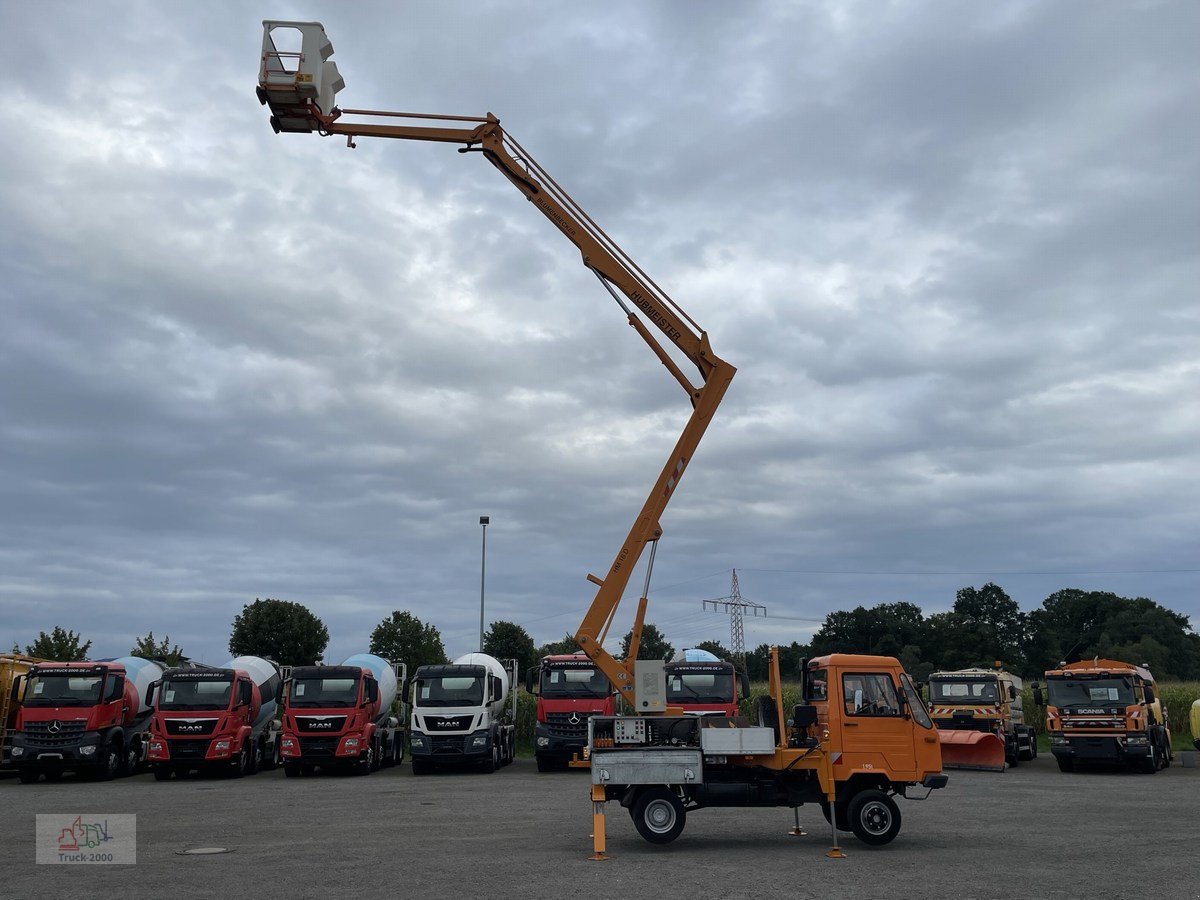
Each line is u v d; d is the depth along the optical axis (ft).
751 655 248.52
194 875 37.50
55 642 148.66
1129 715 85.15
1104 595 343.26
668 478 53.72
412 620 195.72
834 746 44.91
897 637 273.95
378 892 33.96
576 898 32.73
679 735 46.78
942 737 90.38
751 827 51.70
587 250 56.49
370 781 81.71
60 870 38.86
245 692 87.86
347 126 56.49
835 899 32.42
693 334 55.88
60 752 81.10
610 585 52.29
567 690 89.76
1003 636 338.34
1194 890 33.91
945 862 39.93
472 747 86.84
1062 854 41.88
